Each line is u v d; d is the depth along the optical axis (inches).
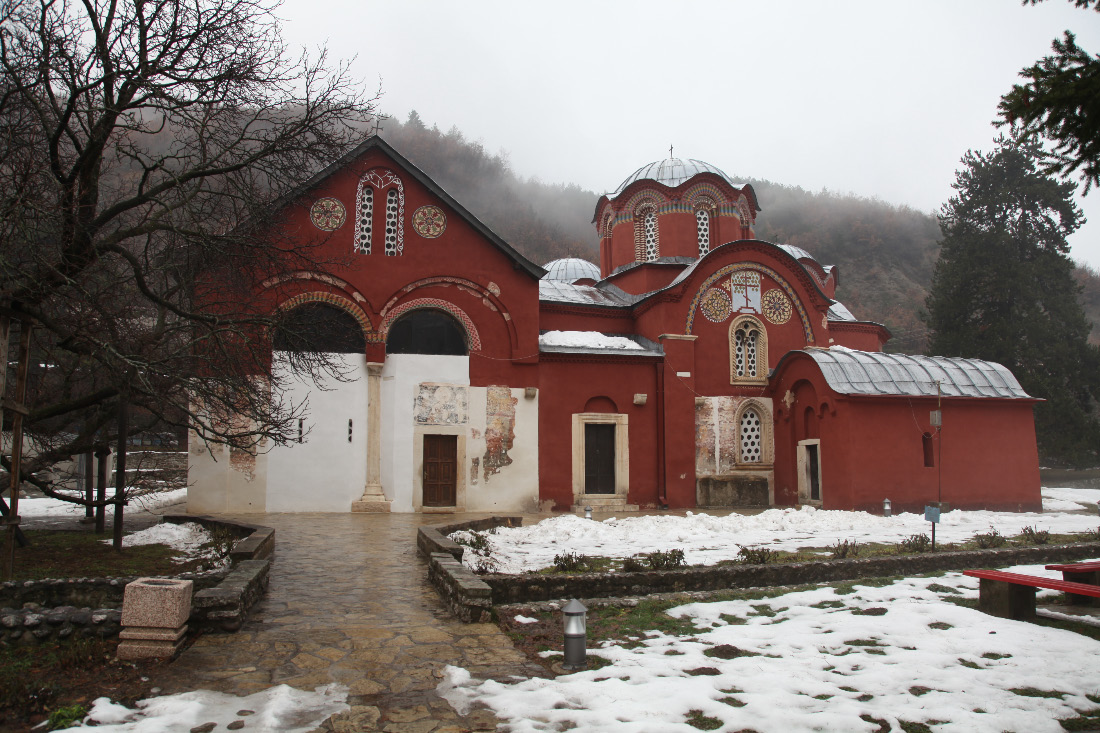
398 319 893.2
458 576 359.9
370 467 847.7
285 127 486.6
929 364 962.1
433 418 881.5
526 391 920.3
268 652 284.4
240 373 466.0
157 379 452.8
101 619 297.3
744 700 233.6
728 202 1165.7
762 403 1025.5
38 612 298.2
